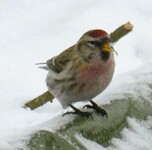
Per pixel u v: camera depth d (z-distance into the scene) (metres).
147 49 13.34
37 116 10.50
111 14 14.20
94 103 8.30
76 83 8.74
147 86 8.70
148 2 14.62
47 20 14.39
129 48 13.28
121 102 8.23
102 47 8.56
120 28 11.80
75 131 7.47
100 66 8.59
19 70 12.34
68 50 9.17
